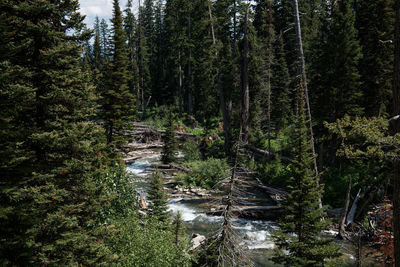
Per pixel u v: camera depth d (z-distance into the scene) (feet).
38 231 23.13
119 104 72.08
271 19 110.93
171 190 79.71
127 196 39.37
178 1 168.96
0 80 18.11
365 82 79.30
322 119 76.79
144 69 220.43
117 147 72.95
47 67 26.58
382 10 74.43
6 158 18.83
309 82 88.22
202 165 90.94
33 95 23.73
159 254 29.09
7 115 20.45
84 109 28.32
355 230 46.62
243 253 20.08
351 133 24.82
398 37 20.25
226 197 20.56
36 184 24.56
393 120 20.25
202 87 167.43
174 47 193.77
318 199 33.83
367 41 84.43
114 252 29.58
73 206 24.67
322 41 99.04
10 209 18.06
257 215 58.80
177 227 41.73
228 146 103.60
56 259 22.65
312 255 29.14
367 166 64.39
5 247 17.34
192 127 165.48
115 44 72.74
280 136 112.27
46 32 24.86
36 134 23.13
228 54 141.18
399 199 20.61
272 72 107.65
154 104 222.48
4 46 18.66
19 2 25.00
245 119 97.81
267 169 82.33
